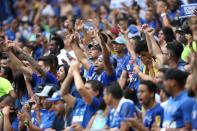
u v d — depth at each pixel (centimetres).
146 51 2544
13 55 2838
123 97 2262
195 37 2516
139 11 3547
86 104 2361
